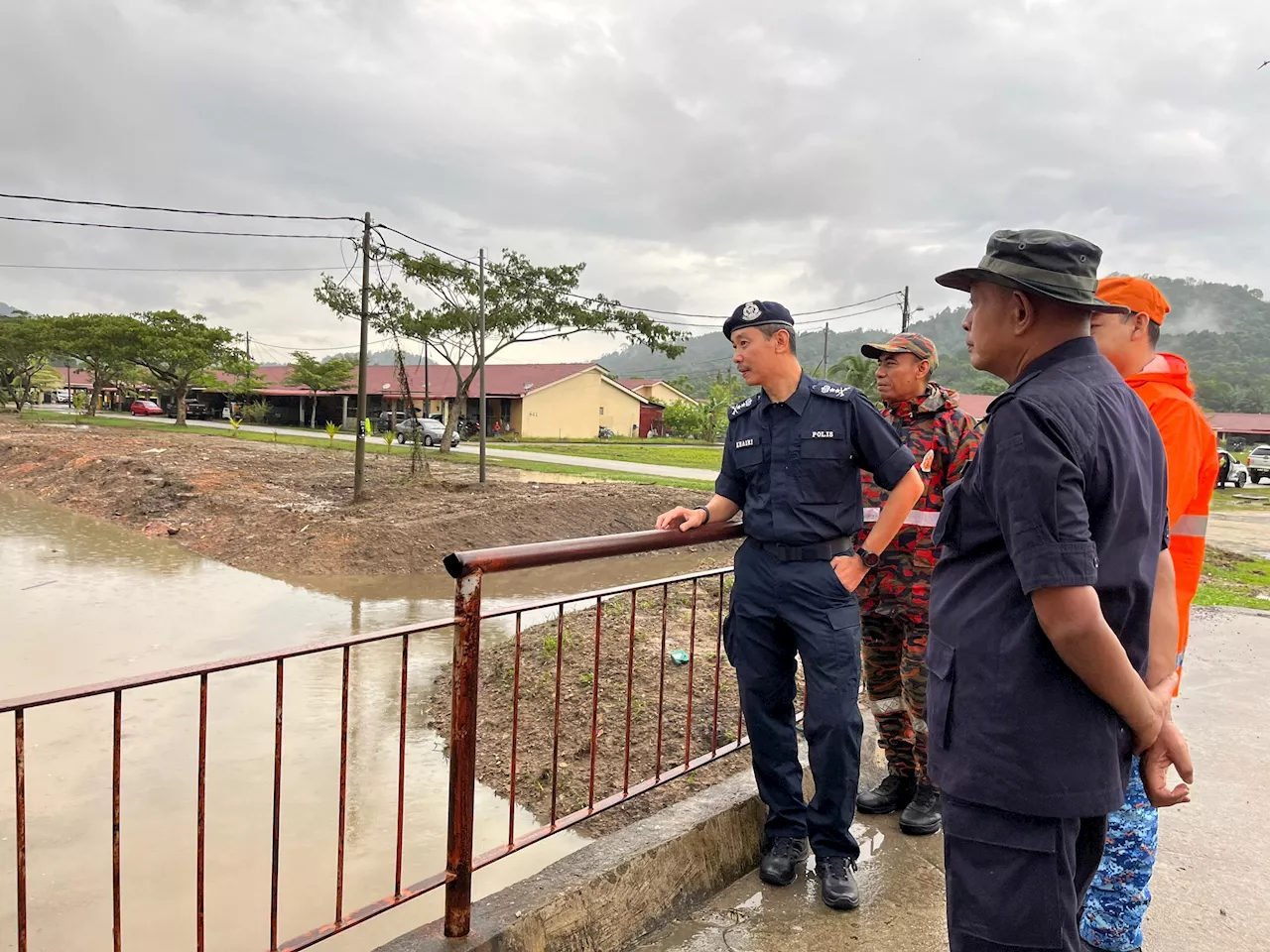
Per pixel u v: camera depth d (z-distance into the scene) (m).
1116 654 1.33
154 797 4.50
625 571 11.96
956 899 1.51
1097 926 2.28
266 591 10.15
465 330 27.73
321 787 4.67
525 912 2.15
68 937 3.29
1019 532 1.35
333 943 3.26
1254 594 8.52
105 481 17.78
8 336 45.62
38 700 1.51
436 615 9.23
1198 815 3.24
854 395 2.51
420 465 22.62
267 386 59.28
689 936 2.38
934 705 1.57
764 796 2.72
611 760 4.86
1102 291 2.25
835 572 2.51
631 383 67.31
